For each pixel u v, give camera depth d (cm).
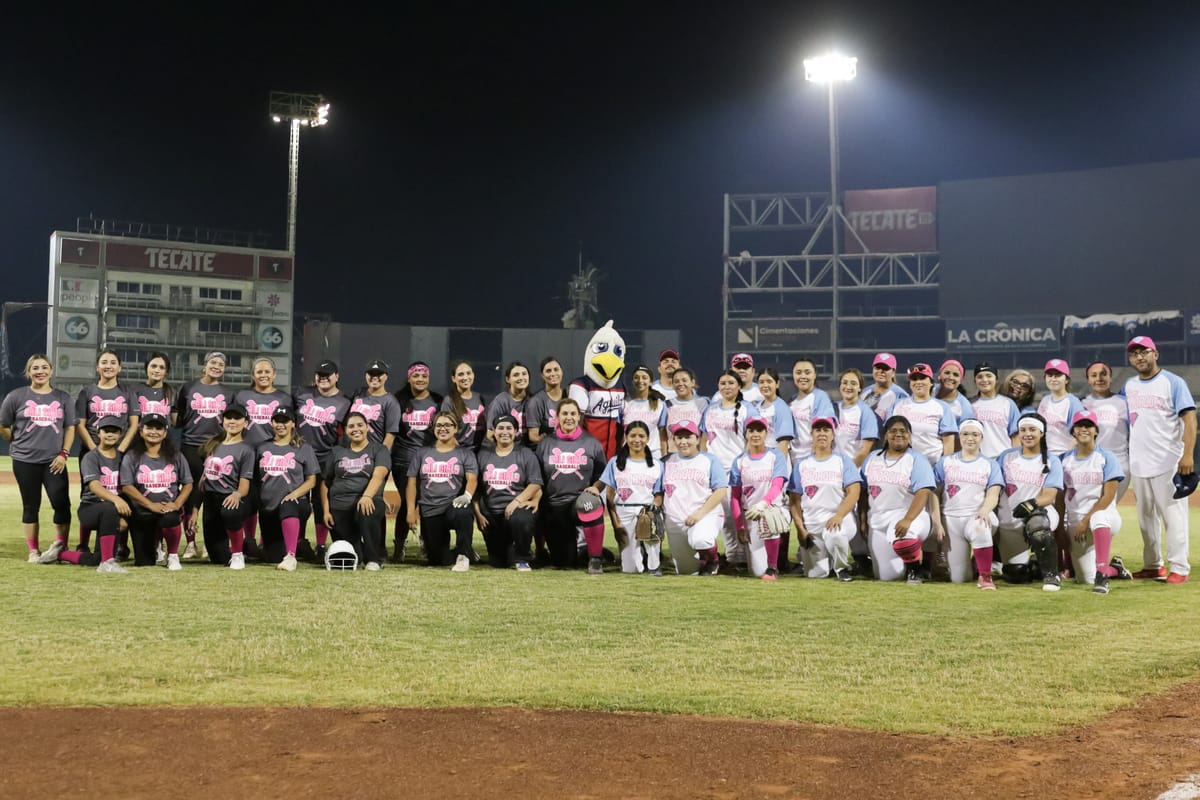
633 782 341
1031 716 417
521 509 891
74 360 4469
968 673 491
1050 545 793
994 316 3991
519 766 355
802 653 536
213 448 904
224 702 430
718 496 873
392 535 1204
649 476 888
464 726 399
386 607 671
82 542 894
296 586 762
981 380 916
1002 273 3981
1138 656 530
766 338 4188
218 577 812
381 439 949
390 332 4866
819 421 870
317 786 335
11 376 4428
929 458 914
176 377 4634
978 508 830
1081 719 414
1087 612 675
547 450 920
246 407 949
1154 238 3791
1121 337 3872
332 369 964
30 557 911
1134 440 858
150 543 892
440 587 768
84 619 618
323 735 387
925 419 913
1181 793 331
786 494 897
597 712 421
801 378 955
